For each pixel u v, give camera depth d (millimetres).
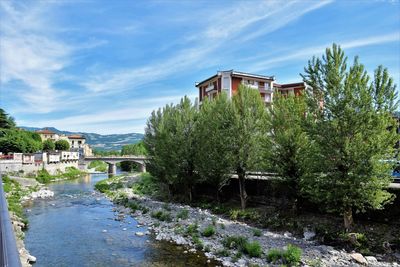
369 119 18578
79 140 168625
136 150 118938
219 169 31328
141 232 24922
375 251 17984
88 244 21953
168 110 45750
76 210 35281
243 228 24344
